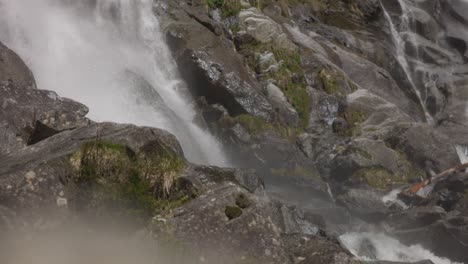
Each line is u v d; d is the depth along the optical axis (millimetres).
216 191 7789
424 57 27891
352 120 18625
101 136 8008
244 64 19141
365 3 28078
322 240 8031
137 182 7707
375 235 13852
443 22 31609
